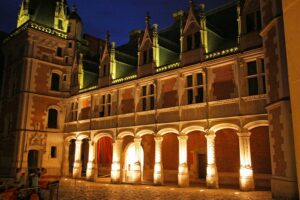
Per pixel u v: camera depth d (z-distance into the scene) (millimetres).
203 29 20672
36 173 12516
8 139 31781
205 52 20438
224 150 21734
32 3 35812
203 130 19500
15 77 33375
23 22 35031
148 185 21984
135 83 24844
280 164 13188
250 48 17641
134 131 24172
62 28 36062
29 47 32000
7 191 10430
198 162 23672
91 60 37188
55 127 32844
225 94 18875
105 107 27828
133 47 34719
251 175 16891
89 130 28828
